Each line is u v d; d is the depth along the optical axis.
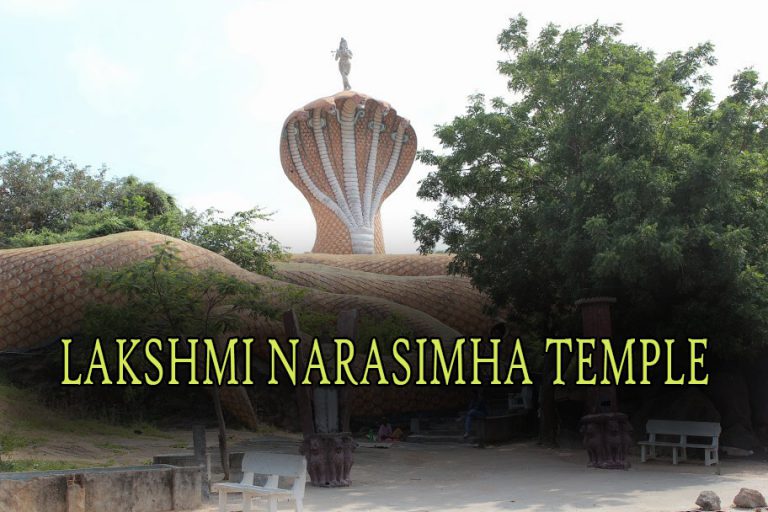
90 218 32.72
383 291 27.30
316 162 38.97
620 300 16.08
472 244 18.94
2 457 13.77
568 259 15.16
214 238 29.38
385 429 20.70
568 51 16.05
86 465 13.66
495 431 19.42
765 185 15.68
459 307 27.38
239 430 20.11
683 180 14.15
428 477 13.38
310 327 21.42
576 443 17.83
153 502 9.38
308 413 12.42
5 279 20.50
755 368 17.34
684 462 14.80
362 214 39.28
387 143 39.75
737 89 15.99
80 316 20.64
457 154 17.55
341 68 41.94
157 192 38.09
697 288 15.28
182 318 13.44
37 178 36.50
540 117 17.83
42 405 18.61
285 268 28.16
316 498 10.90
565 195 16.70
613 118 14.94
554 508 9.77
